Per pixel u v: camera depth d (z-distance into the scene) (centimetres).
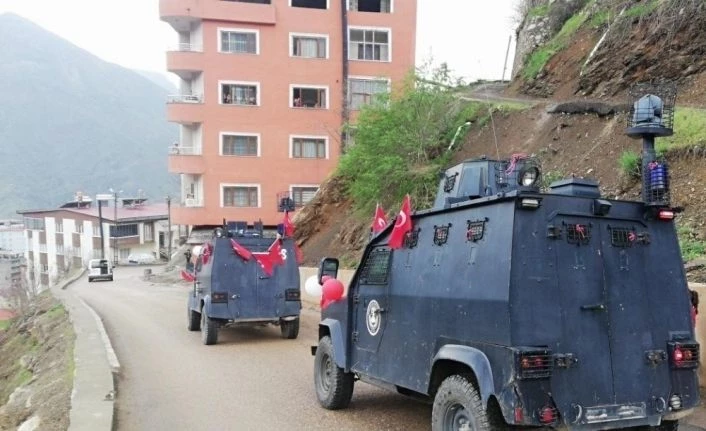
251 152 4412
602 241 526
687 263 930
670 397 520
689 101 1454
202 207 4341
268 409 821
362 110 2356
